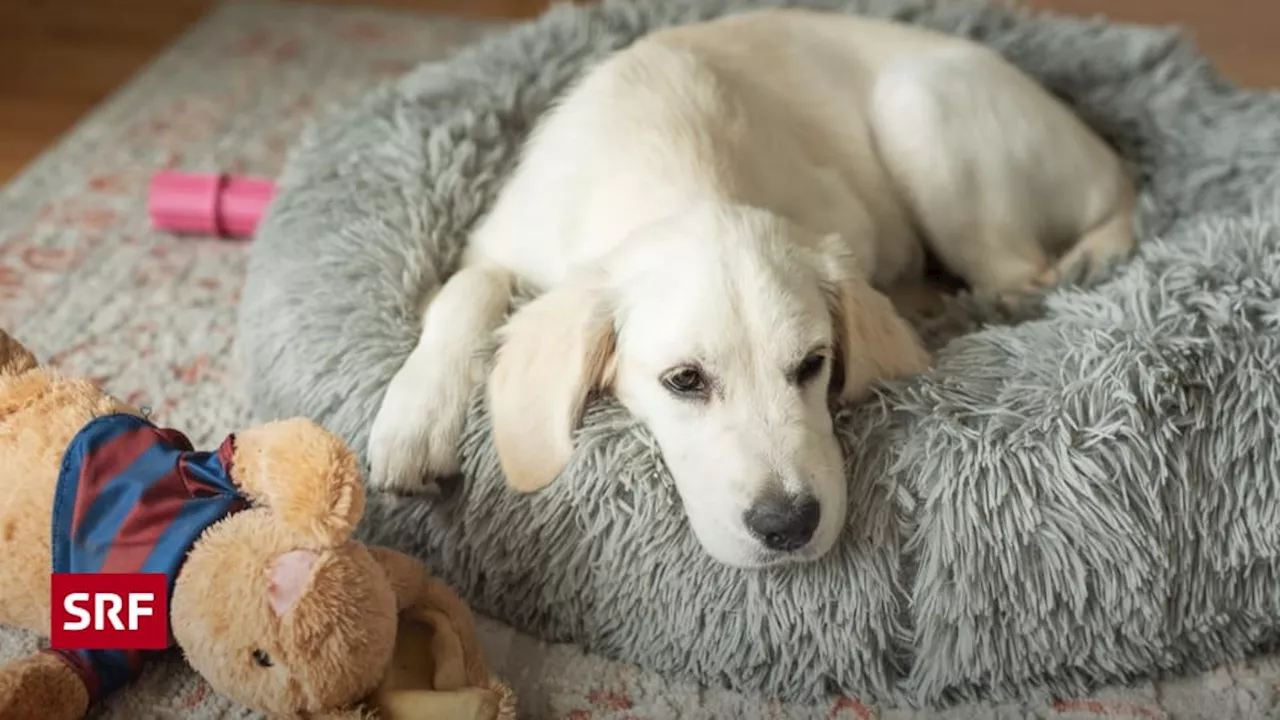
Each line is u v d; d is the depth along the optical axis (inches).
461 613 51.2
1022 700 53.7
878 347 55.1
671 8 86.2
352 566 44.4
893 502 51.6
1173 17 125.6
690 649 53.3
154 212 85.2
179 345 75.3
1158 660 53.8
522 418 52.9
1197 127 77.8
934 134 70.4
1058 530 50.6
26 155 96.8
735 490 47.7
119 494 46.9
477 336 56.7
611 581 53.1
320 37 117.9
